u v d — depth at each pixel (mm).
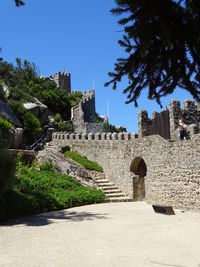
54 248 7199
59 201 15531
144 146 19703
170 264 5852
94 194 19031
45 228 9961
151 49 3750
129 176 21344
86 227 10211
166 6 3234
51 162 23156
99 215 13242
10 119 28266
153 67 3980
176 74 3846
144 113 21656
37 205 13797
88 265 5781
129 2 3246
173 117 18453
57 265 5770
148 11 3227
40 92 53312
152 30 3309
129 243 7805
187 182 15492
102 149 25719
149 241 8047
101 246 7449
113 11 3367
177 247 7348
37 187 16453
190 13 3307
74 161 25859
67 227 10188
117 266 5715
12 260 6129
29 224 10766
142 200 20688
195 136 15078
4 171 11344
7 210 12172
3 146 12859
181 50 3645
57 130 45562
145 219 12125
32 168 20703
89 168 25062
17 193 14023
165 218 12445
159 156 17938
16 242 7832
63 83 76875
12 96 40031
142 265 5781
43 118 43188
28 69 59031
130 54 3914
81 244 7668
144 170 21547
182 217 12758
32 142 36531
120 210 15141
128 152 21703
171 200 16625
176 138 17844
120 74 4148
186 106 18984
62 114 54969
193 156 15164
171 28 3434
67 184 19266
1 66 48375
